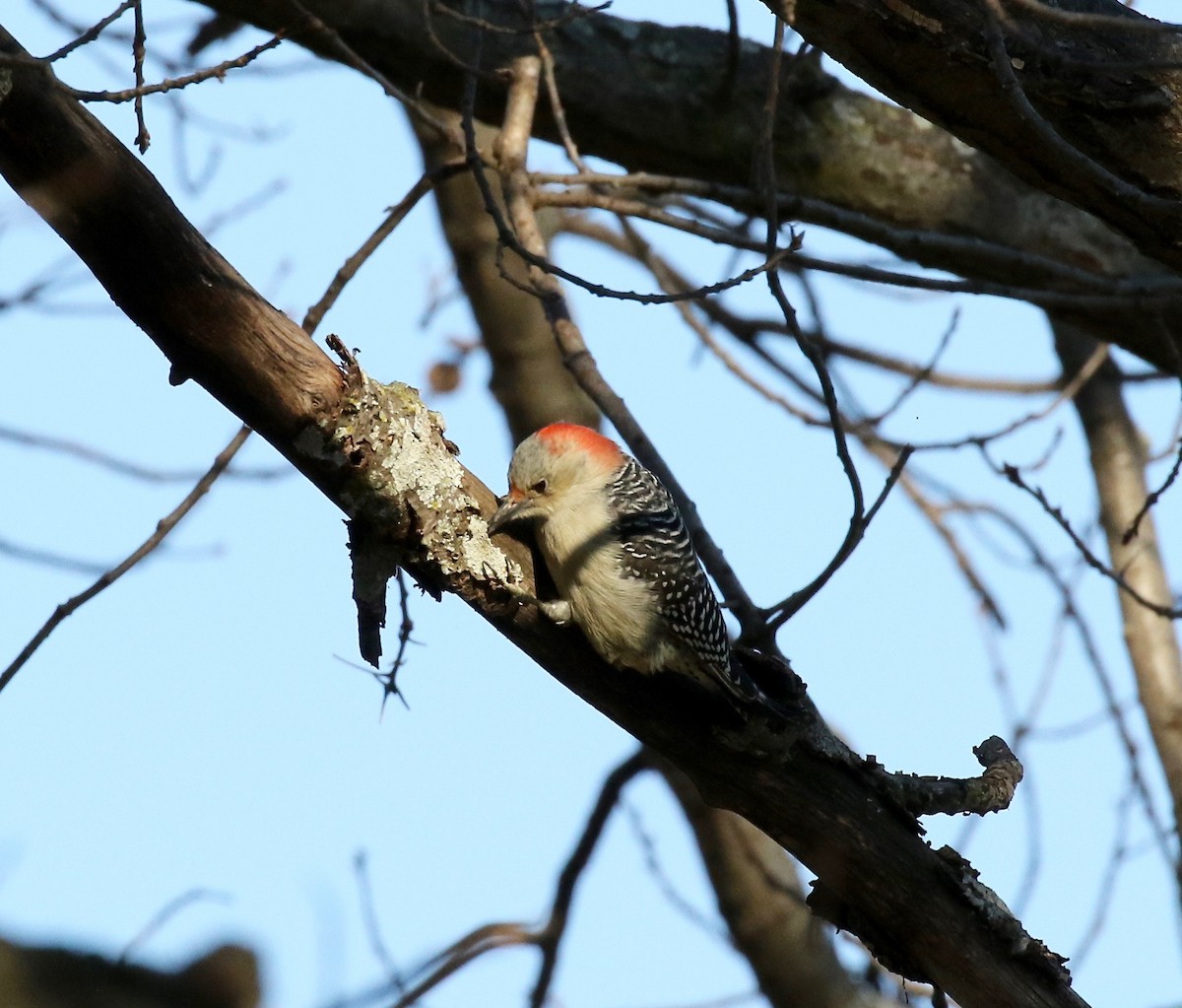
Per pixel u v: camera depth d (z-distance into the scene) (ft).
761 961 54.54
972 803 30.40
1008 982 29.89
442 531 27.94
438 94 46.75
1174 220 29.78
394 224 39.55
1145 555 49.85
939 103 29.30
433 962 44.01
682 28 48.52
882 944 30.50
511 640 29.76
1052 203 48.42
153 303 25.75
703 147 48.16
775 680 30.37
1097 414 52.39
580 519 30.32
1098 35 28.91
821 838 29.63
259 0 44.16
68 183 24.64
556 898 46.60
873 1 27.89
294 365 26.61
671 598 29.19
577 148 48.55
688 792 54.08
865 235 45.21
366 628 27.84
